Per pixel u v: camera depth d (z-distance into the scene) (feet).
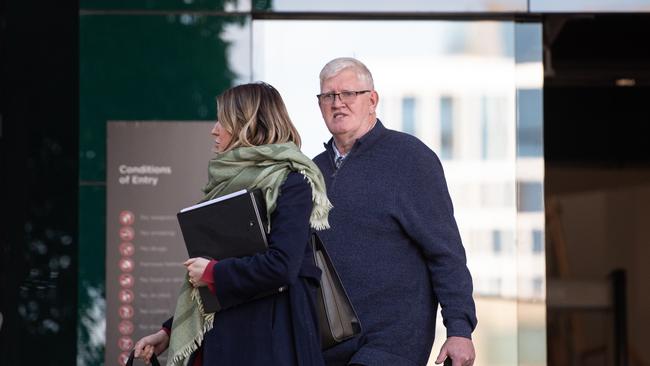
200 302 24.97
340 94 30.63
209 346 25.08
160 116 42.42
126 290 42.09
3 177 43.75
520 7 43.06
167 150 42.27
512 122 43.78
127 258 42.11
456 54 43.86
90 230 42.24
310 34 43.52
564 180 61.21
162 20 42.60
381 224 30.01
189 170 42.29
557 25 45.80
